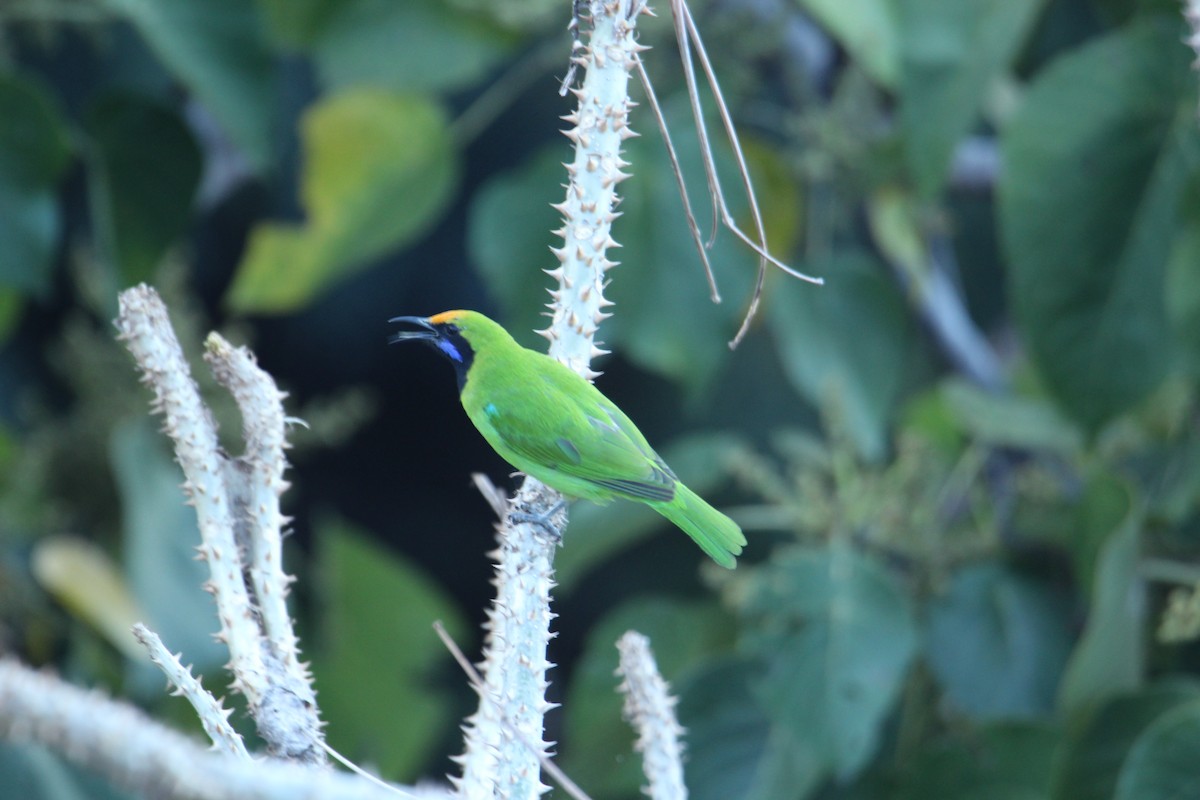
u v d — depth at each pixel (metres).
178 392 4.70
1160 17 9.96
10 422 14.77
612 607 20.39
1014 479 11.15
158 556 11.02
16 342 15.27
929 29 10.56
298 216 17.75
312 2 11.97
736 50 11.98
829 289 11.86
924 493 10.80
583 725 11.34
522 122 18.73
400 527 21.34
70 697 3.16
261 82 10.67
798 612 9.67
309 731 4.52
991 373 14.05
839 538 10.27
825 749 9.47
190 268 17.95
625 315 11.60
